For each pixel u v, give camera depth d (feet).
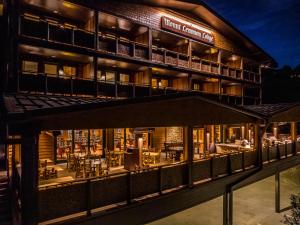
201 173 34.53
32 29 41.09
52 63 48.78
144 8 56.65
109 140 53.62
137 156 40.34
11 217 24.11
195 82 79.20
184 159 32.91
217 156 37.63
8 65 38.93
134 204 25.79
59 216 21.38
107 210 24.08
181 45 68.18
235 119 40.91
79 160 37.83
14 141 21.09
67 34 44.93
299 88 114.62
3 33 43.32
